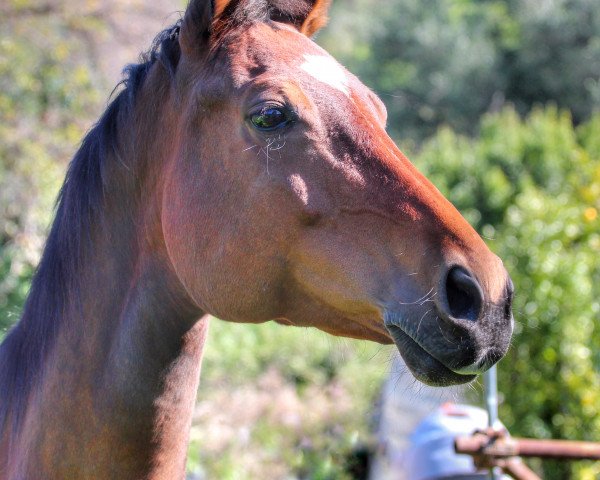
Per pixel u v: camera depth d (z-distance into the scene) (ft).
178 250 11.90
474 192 66.18
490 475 17.06
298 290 11.67
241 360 38.14
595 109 116.67
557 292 32.99
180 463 12.64
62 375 12.33
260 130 11.34
